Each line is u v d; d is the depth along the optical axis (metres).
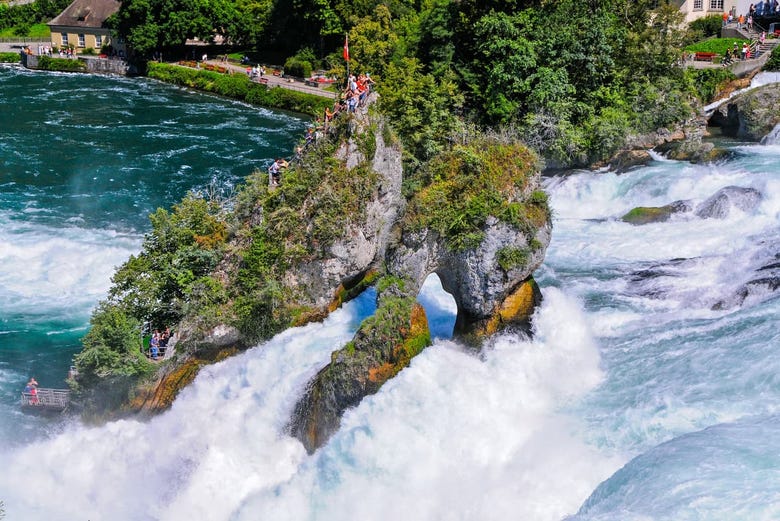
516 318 38.03
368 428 33.94
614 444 32.09
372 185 43.94
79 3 131.12
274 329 42.09
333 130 45.66
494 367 36.38
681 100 70.38
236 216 45.44
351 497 33.16
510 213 36.97
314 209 43.16
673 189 56.81
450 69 71.44
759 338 35.97
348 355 35.97
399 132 62.31
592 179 60.47
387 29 81.62
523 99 69.44
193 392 40.72
